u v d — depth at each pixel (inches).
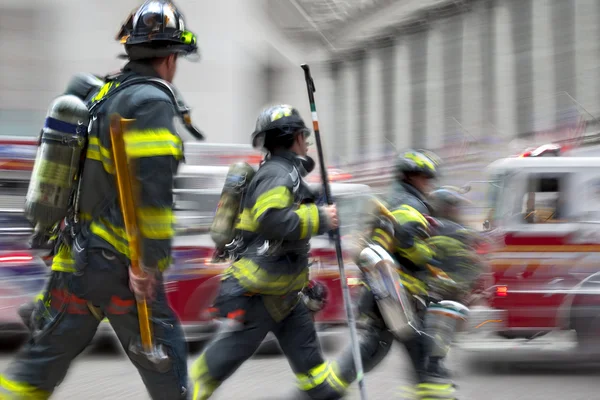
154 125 157.4
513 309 385.7
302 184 221.9
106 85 167.8
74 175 161.2
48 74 896.3
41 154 160.6
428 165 248.2
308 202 223.6
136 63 169.2
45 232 168.7
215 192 394.0
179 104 165.3
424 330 238.8
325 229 216.7
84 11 907.4
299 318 226.1
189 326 385.1
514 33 1279.5
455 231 247.6
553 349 406.0
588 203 395.9
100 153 161.0
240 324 220.4
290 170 217.9
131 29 169.2
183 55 175.3
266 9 1162.6
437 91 1545.3
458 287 245.1
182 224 388.2
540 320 385.4
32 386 163.8
